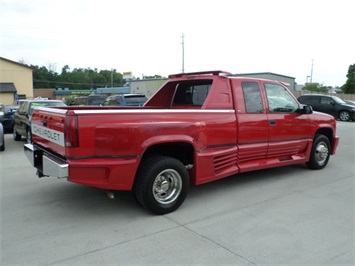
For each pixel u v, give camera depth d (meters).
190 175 4.81
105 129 3.91
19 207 4.68
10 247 3.48
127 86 77.19
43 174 4.52
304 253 3.36
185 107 6.19
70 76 113.12
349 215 4.39
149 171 4.20
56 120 4.11
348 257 3.28
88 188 5.58
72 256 3.29
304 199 5.04
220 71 5.33
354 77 59.00
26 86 45.22
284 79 41.47
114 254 3.33
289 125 6.15
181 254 3.33
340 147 10.48
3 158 8.47
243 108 5.42
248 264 3.14
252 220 4.20
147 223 4.11
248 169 5.54
